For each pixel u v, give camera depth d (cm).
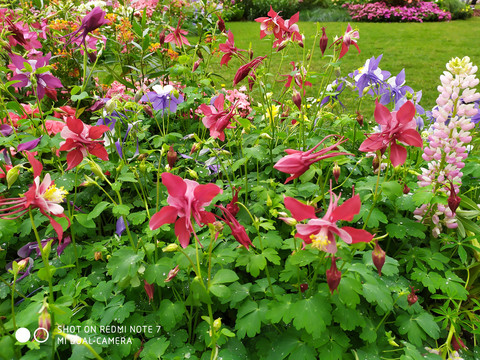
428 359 175
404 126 154
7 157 232
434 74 888
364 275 171
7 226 191
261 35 274
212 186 145
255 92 514
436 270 221
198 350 178
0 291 194
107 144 247
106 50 373
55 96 280
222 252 187
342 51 255
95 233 230
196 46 337
